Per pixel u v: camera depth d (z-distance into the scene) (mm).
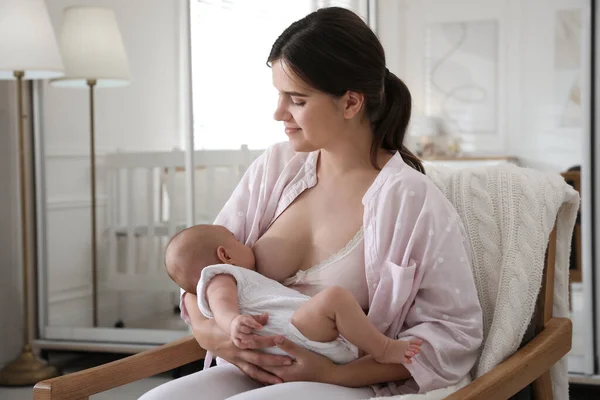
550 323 1623
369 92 1478
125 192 4172
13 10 3336
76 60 3990
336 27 1437
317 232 1557
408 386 1415
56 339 3977
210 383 1430
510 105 3877
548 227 1609
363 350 1412
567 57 3756
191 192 3725
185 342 1574
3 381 3498
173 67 4008
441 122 3990
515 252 1571
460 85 3934
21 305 3926
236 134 3822
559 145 3775
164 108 4043
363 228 1505
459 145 3984
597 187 3189
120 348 3812
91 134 4109
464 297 1442
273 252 1582
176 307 4094
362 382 1370
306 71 1422
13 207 3879
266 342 1332
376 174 1552
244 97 3814
